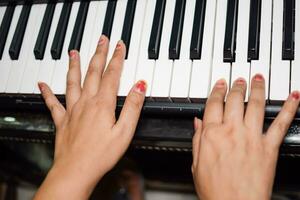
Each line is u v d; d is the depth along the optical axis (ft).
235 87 1.86
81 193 1.81
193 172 1.84
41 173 3.48
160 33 2.10
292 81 1.87
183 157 2.79
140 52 2.08
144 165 3.04
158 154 2.81
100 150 1.86
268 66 1.92
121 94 2.00
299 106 1.83
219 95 1.86
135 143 2.07
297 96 1.79
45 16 2.32
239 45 1.99
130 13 2.19
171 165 2.95
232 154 1.73
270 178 1.72
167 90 1.96
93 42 2.20
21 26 2.33
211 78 1.95
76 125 1.93
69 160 1.86
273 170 1.74
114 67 2.01
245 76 1.92
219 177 1.72
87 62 2.15
